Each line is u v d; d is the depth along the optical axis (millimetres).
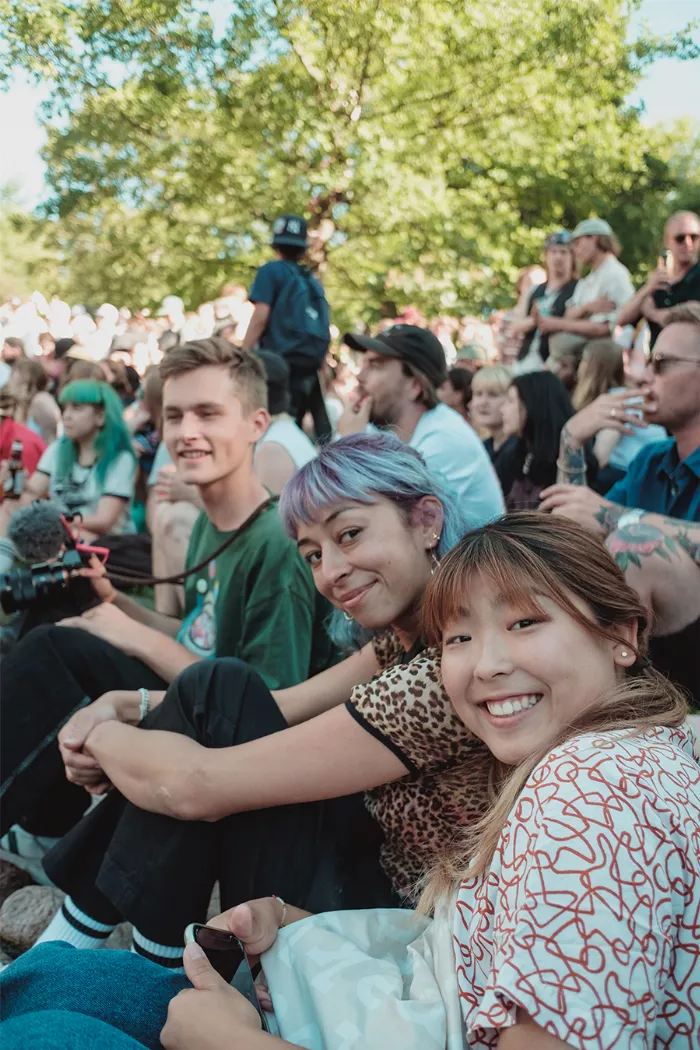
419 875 1895
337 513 1875
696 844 1174
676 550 2201
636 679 1413
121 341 11477
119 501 5340
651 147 17906
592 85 15719
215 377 2842
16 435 6074
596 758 1201
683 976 1146
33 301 15430
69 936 2162
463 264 15250
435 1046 1376
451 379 6359
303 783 1835
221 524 2955
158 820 2002
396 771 1795
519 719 1404
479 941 1337
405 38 14422
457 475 3895
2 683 2590
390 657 2262
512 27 14961
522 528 1436
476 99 15258
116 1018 1529
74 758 2215
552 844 1142
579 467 3166
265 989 1636
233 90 15141
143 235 17125
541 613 1379
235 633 2857
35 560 3061
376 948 1637
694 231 5910
